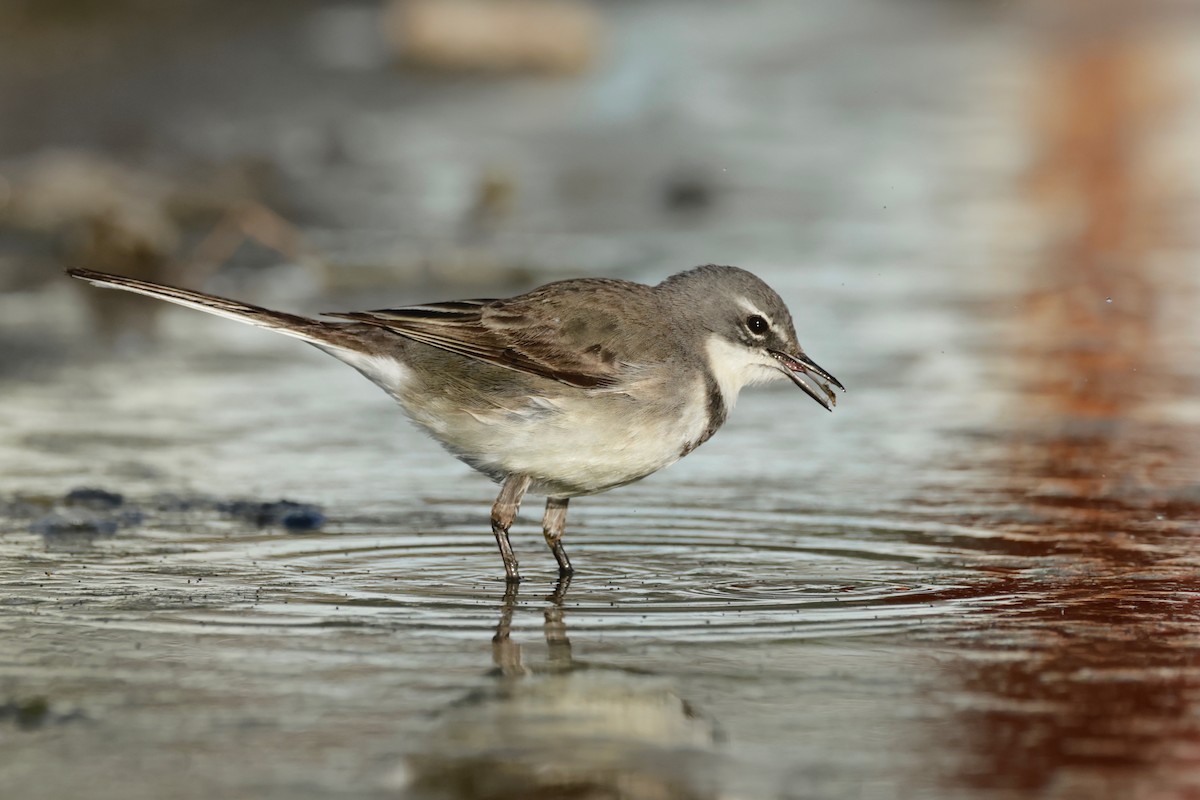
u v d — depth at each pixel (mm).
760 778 7055
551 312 11297
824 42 53281
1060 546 11398
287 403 16500
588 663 8695
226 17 46469
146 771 7109
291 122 35094
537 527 12148
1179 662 8695
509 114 38781
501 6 44812
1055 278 23484
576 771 7129
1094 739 7520
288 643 9023
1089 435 15180
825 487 13297
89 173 26719
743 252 24984
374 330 11562
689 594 10195
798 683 8352
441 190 29641
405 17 44375
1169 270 24047
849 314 20984
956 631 9305
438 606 9867
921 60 50094
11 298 21438
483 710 7910
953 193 30875
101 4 44219
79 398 16469
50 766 7168
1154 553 11188
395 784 6969
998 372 18000
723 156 34281
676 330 11539
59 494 12742
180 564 10797
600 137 36250
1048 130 38344
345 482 13430
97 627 9281
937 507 12602
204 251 23125
